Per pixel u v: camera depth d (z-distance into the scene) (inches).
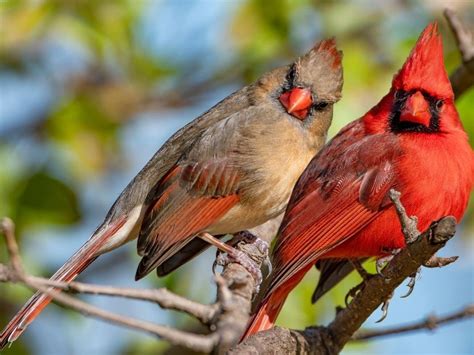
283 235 316.2
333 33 481.1
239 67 517.7
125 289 224.4
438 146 305.4
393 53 471.2
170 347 387.9
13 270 219.3
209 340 220.7
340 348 299.7
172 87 530.0
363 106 453.1
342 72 381.1
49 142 491.2
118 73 519.2
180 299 227.5
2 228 218.4
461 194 305.6
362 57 460.1
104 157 499.5
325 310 408.2
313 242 311.3
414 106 304.3
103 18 491.2
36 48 514.0
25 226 455.8
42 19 481.1
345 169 312.8
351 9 483.2
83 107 500.1
